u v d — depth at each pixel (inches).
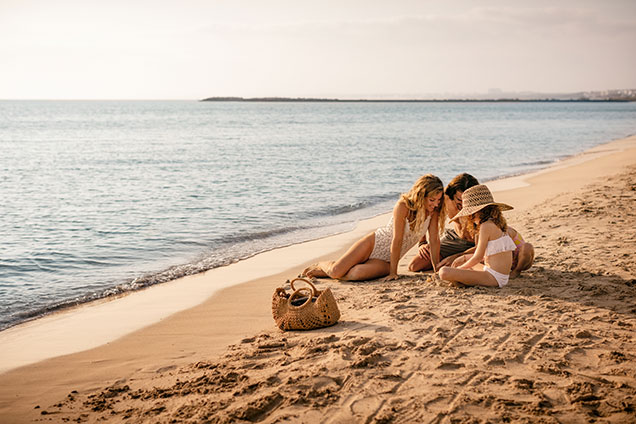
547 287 234.1
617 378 146.9
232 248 379.6
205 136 1750.7
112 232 423.8
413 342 176.6
